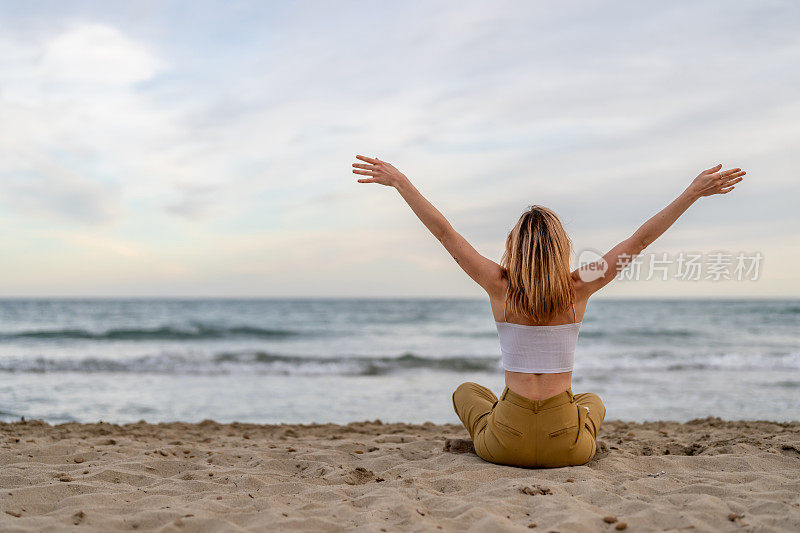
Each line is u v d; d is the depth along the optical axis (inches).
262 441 193.8
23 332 854.5
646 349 714.8
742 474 123.6
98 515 93.6
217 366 530.6
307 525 90.5
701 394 367.9
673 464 137.3
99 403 330.3
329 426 238.5
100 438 192.9
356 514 96.6
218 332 916.0
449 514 98.3
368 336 962.7
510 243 120.7
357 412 311.1
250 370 512.4
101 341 814.5
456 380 453.7
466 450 152.6
